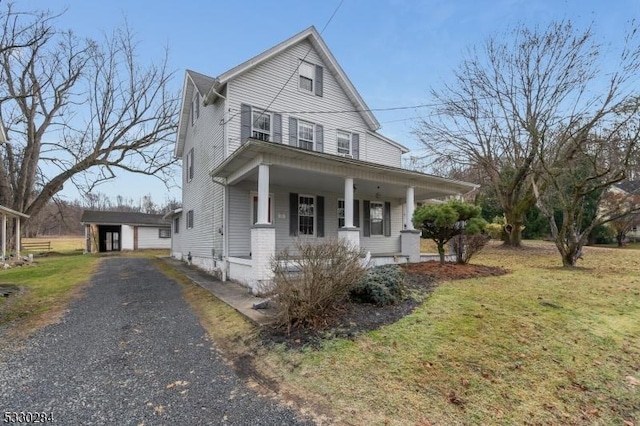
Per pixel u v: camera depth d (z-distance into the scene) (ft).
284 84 38.27
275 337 14.44
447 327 14.53
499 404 9.61
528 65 43.93
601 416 9.31
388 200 47.01
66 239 130.21
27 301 23.52
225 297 23.03
